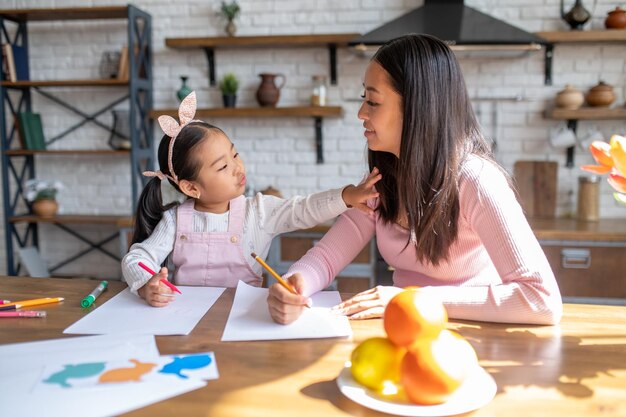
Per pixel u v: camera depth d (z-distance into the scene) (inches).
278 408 27.5
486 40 102.7
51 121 139.6
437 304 28.3
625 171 31.3
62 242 142.2
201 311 42.8
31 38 138.1
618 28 111.9
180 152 53.5
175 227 57.1
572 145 118.9
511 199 45.9
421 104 45.3
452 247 49.6
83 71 137.6
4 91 129.8
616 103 120.5
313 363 33.2
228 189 54.7
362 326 40.1
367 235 56.3
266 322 40.3
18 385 29.2
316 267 51.9
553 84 121.8
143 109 132.6
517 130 123.6
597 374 31.5
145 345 35.2
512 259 42.9
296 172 132.5
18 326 39.6
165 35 133.0
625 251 100.9
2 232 143.5
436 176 46.2
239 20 130.3
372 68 47.5
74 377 30.2
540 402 28.1
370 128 48.9
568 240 101.9
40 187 132.3
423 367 26.4
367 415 26.9
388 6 125.0
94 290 48.0
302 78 129.7
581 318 42.4
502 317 40.7
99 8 121.6
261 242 58.9
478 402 27.5
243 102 132.5
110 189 140.1
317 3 127.5
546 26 120.0
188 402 28.0
